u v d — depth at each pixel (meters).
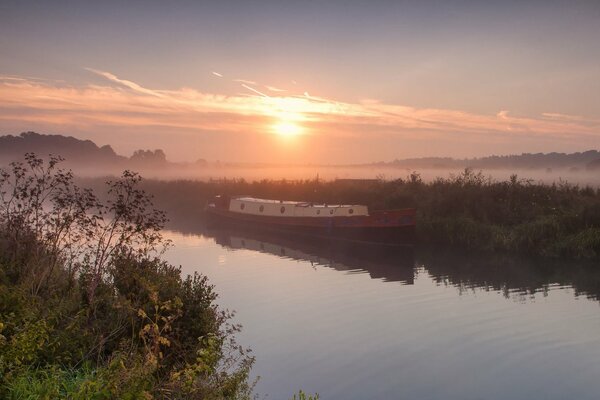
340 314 19.61
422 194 45.66
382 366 14.47
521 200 39.88
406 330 17.66
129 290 11.91
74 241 13.52
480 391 12.88
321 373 13.88
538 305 20.86
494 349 15.84
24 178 13.87
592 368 14.25
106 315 10.67
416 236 38.38
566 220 33.53
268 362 14.63
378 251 35.88
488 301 21.62
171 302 10.62
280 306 20.72
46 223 13.57
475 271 28.02
